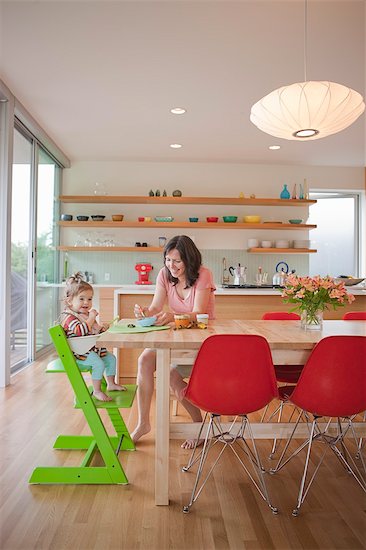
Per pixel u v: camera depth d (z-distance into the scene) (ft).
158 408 6.50
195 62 11.31
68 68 11.68
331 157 19.92
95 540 5.59
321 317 7.93
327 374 6.44
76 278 8.19
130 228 20.98
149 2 8.91
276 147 18.43
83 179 20.89
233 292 14.14
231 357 6.28
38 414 10.53
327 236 22.27
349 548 5.50
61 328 7.04
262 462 8.02
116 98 13.56
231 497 6.73
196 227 20.30
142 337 6.81
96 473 7.10
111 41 10.34
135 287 17.51
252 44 10.43
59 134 16.99
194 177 21.06
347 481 7.30
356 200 22.24
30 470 7.55
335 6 9.00
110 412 8.38
